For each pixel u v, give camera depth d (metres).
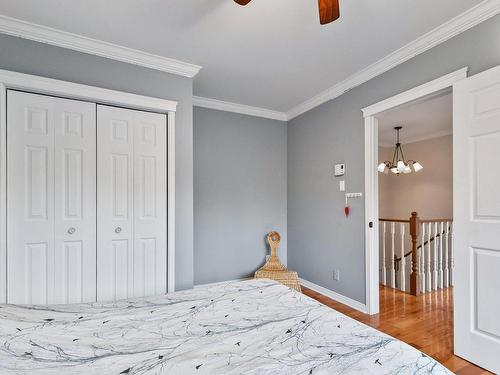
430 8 1.77
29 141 1.96
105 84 2.20
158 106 2.37
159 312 1.27
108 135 2.23
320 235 3.29
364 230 2.69
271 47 2.24
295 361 0.87
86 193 2.13
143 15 1.85
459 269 1.86
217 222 3.46
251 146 3.71
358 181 2.76
